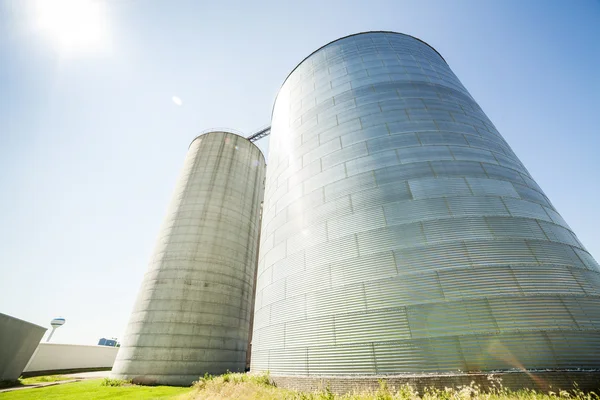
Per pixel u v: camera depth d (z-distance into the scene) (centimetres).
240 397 1049
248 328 3064
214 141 3950
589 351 825
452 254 1029
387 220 1187
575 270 1001
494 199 1168
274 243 1606
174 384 2191
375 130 1519
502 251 1016
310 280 1259
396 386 866
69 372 3953
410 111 1567
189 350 2388
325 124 1742
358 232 1223
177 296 2612
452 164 1298
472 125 1533
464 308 919
